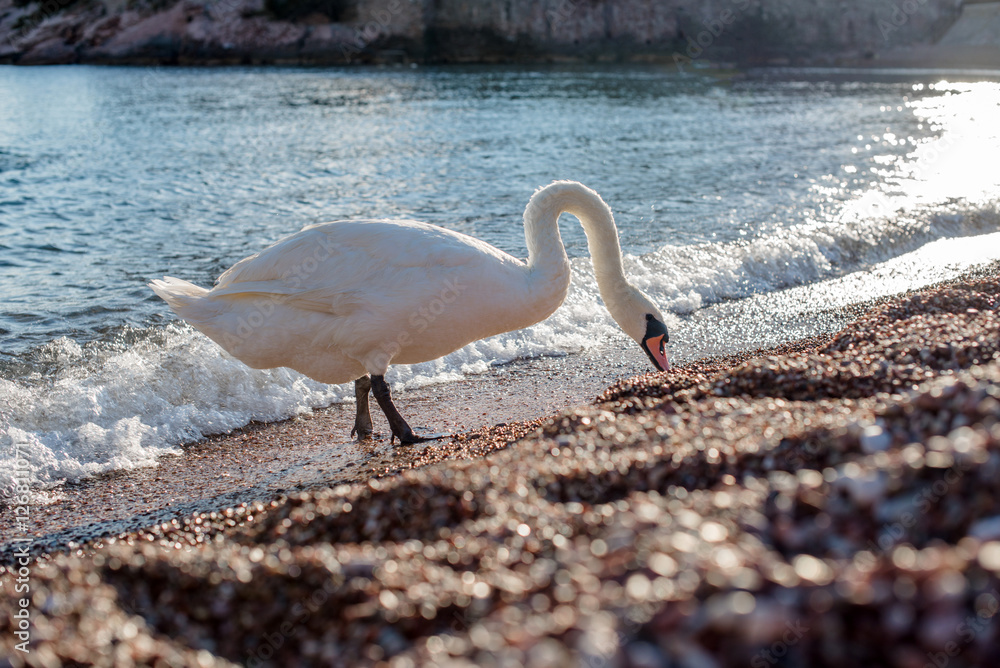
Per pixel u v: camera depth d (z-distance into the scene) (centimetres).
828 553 280
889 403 393
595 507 374
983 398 364
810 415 476
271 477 654
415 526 400
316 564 342
